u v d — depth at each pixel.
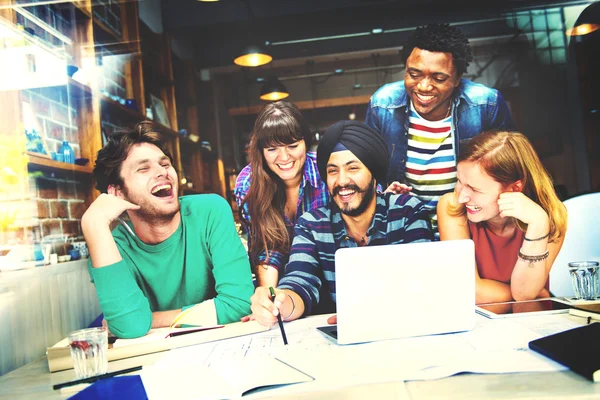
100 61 2.79
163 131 2.72
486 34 2.79
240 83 2.92
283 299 1.77
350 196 2.70
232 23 2.97
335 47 2.85
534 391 0.98
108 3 2.87
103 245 2.01
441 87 2.76
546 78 2.75
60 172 2.32
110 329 1.96
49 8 2.39
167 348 1.61
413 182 2.72
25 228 2.04
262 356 1.38
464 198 2.70
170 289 2.54
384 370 1.16
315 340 1.52
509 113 2.73
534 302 1.89
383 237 2.69
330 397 1.02
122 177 2.57
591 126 2.69
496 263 2.68
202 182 2.82
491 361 1.18
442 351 1.29
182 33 3.03
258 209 2.74
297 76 2.88
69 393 1.25
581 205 2.66
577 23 2.76
